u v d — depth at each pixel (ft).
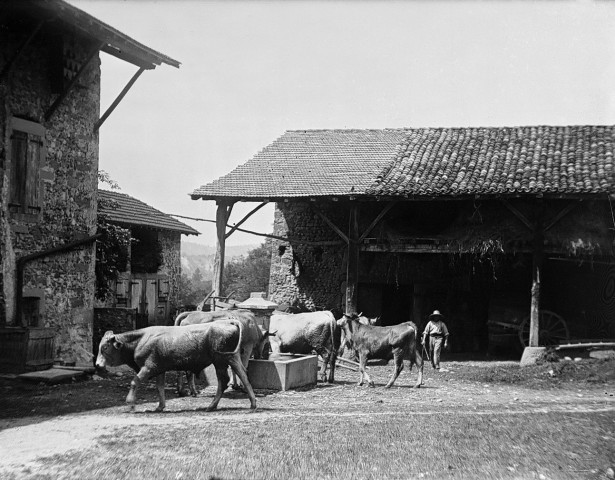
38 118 51.31
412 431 29.27
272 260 86.48
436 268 78.18
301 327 51.83
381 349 50.34
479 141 79.20
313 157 82.38
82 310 56.59
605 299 69.67
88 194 57.93
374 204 78.48
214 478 22.89
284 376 45.70
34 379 43.80
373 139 86.69
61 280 54.03
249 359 46.21
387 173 74.08
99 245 73.15
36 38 50.83
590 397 47.09
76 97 56.08
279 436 28.22
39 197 51.31
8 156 47.67
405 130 88.12
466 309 77.56
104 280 74.13
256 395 43.21
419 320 77.82
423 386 51.72
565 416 33.06
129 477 22.98
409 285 80.79
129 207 107.65
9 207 48.14
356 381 53.67
